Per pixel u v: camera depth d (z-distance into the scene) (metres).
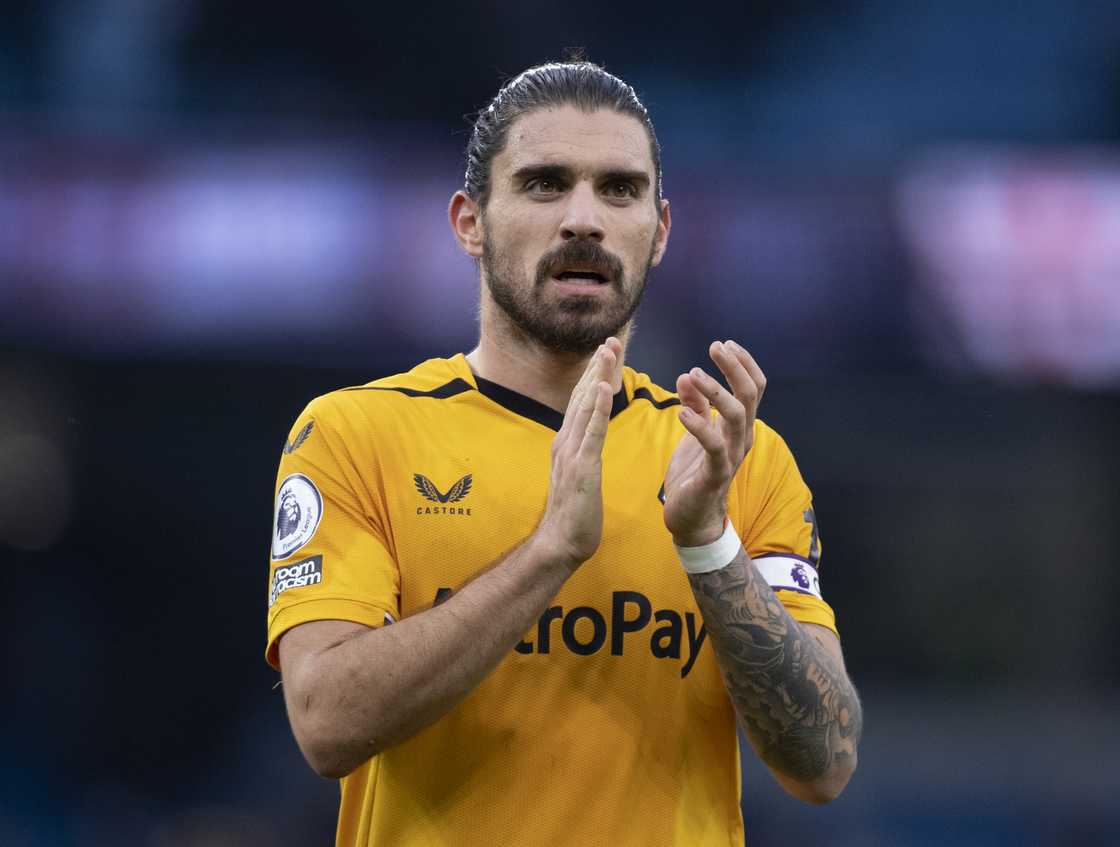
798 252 31.69
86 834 43.50
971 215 31.77
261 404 48.19
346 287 32.03
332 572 8.96
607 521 9.30
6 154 31.94
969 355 31.53
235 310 31.95
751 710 8.98
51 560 48.56
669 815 9.09
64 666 47.44
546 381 9.62
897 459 46.31
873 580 47.00
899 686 46.72
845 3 47.62
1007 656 46.75
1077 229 31.73
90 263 31.78
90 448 47.94
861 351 31.58
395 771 9.14
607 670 9.09
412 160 32.56
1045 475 46.62
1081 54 47.78
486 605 8.29
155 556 49.12
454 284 32.12
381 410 9.49
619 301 9.37
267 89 45.16
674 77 46.66
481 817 8.93
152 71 44.97
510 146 9.44
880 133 46.44
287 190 32.31
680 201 31.88
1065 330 31.59
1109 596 46.66
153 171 32.19
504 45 45.75
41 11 44.44
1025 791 44.75
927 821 44.19
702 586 8.80
